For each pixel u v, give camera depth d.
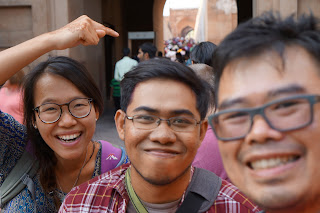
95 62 9.04
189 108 1.11
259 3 6.60
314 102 0.58
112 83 8.27
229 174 0.72
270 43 0.64
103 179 1.31
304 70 0.62
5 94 2.91
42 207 1.78
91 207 1.25
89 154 1.85
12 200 1.72
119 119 1.25
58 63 1.63
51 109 1.62
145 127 1.10
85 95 1.68
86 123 1.67
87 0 8.39
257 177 0.64
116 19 14.02
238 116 0.66
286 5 6.51
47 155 1.78
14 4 7.00
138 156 1.12
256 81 0.64
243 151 0.66
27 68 6.06
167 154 1.08
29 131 1.72
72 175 1.82
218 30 12.91
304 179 0.60
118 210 1.23
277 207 0.62
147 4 16.34
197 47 2.56
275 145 0.61
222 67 0.70
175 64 1.13
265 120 0.61
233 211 1.16
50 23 7.04
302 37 0.63
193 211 1.17
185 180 1.18
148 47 8.25
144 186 1.16
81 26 1.53
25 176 1.72
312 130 0.59
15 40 7.11
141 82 1.12
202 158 1.75
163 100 1.09
